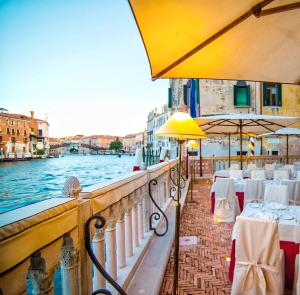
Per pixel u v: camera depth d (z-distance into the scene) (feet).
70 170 102.12
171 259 12.55
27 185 57.06
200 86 51.60
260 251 9.09
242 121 26.89
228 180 19.57
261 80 9.80
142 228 12.21
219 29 7.05
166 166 20.52
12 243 3.39
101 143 296.71
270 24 7.20
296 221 11.12
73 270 5.15
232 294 9.31
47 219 4.18
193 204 25.17
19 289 3.60
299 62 8.89
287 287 10.39
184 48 7.59
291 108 53.06
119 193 8.30
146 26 6.62
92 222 6.14
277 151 53.67
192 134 8.06
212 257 13.00
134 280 9.09
